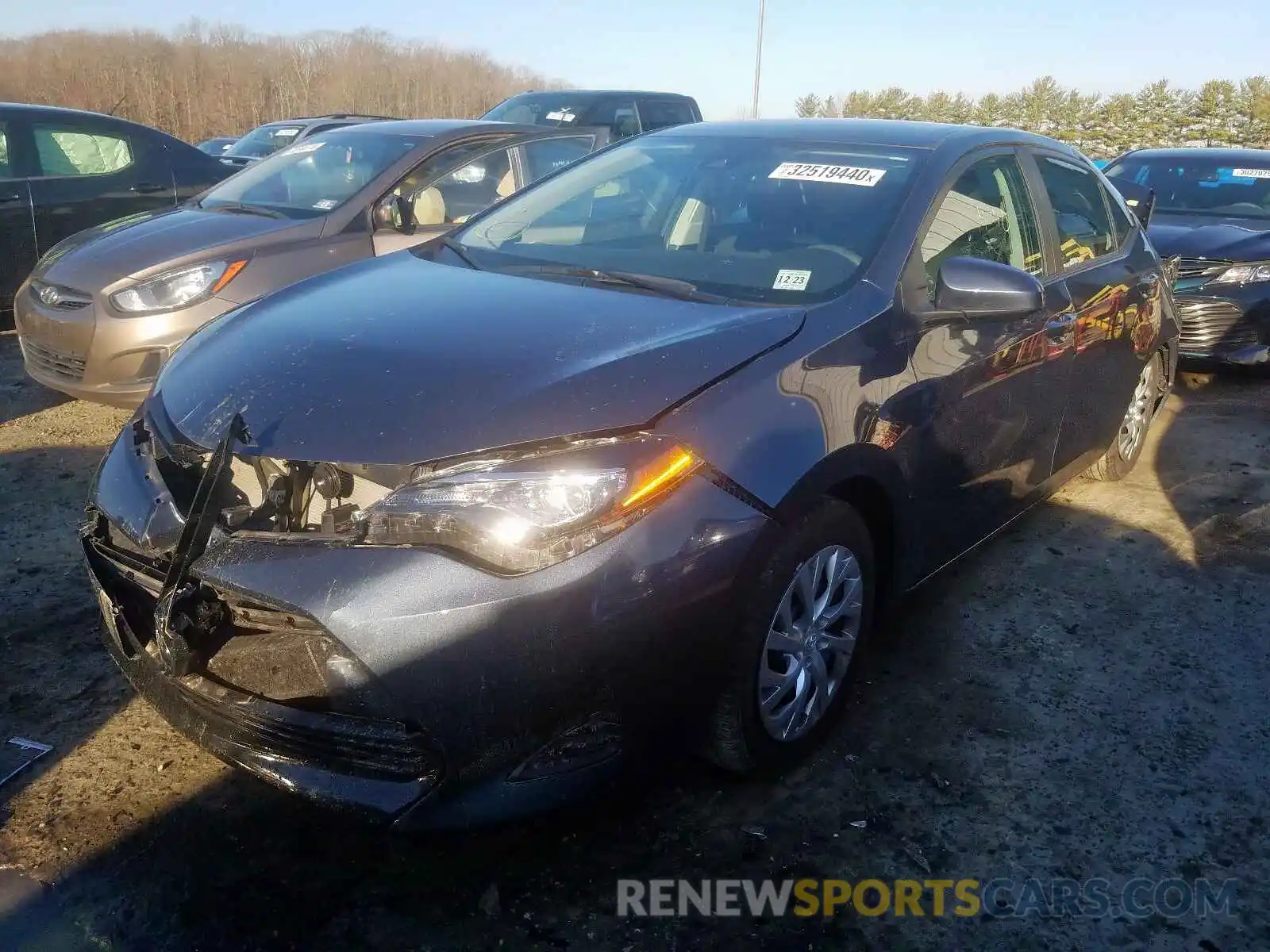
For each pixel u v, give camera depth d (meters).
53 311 4.88
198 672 2.27
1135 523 4.45
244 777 2.63
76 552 3.79
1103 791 2.71
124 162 7.15
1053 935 2.25
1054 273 3.73
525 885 2.32
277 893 2.26
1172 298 4.86
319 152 5.91
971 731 2.95
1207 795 2.71
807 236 3.08
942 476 3.03
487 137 6.12
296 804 2.53
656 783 2.66
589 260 3.24
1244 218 7.32
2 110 6.65
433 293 2.87
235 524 2.19
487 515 2.07
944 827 2.55
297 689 2.17
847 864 2.42
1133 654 3.39
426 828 2.10
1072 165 4.18
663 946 2.17
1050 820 2.60
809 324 2.66
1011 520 3.74
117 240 5.05
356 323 2.64
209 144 15.19
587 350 2.43
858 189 3.23
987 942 2.22
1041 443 3.68
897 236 3.01
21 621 3.30
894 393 2.74
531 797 2.15
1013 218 3.59
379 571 2.04
